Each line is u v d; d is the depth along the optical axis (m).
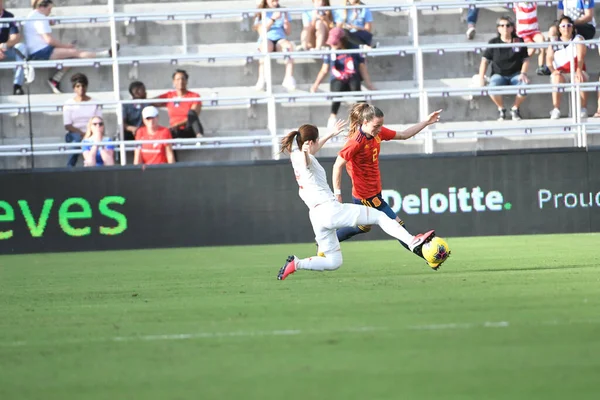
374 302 25.23
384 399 14.06
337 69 61.88
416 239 31.66
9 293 32.12
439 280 31.03
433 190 55.31
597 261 37.12
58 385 15.93
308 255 45.94
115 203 55.72
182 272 38.53
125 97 64.69
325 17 64.12
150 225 55.75
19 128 63.34
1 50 63.69
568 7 63.94
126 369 17.06
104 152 58.59
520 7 63.72
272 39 64.75
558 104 62.75
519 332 19.47
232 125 63.66
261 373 16.22
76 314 25.36
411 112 64.00
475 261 38.88
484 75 63.19
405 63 65.94
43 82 64.81
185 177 55.78
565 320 20.97
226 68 65.94
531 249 44.69
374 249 48.72
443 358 16.95
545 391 14.27
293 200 55.75
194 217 55.78
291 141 31.12
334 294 27.62
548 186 55.28
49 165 63.09
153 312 25.05
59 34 67.25
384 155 55.28
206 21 67.69
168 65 65.62
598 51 64.94
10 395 15.28
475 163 55.28
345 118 62.56
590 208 55.25
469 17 66.31
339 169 33.41
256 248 52.69
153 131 58.41
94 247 55.66
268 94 60.62
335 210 30.94
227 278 34.91
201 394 14.77
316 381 15.43
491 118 64.25
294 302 25.94
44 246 55.50
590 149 55.12
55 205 55.56
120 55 66.69
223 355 18.02
